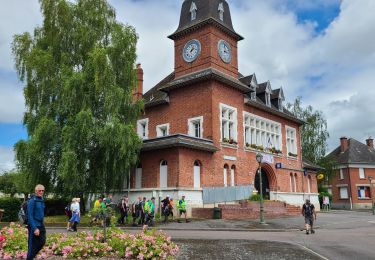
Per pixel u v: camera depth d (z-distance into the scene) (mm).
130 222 22266
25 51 24047
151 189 25703
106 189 24359
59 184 23406
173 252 10477
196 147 25547
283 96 38156
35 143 21766
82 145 22672
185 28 31094
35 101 23484
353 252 11891
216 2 31438
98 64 22547
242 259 10344
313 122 52719
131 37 25078
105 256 10008
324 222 24875
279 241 14289
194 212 24688
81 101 22734
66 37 24594
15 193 47625
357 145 61031
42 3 24609
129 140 22891
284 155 36594
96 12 25188
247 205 26609
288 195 35875
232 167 29422
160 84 36438
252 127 32719
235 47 32812
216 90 28703
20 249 10094
